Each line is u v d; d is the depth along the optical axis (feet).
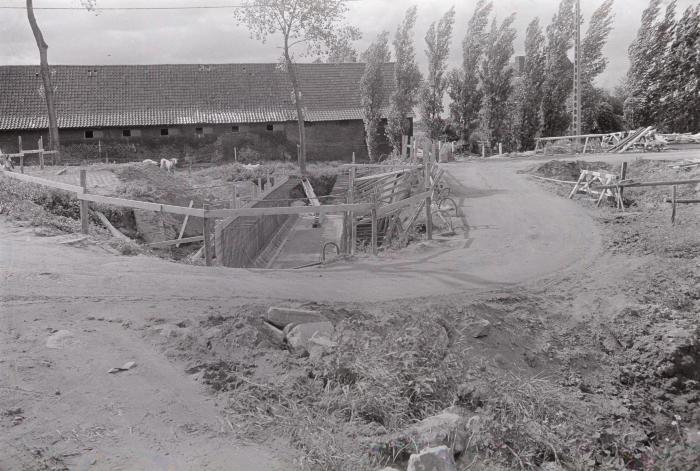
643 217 65.77
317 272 43.78
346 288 39.52
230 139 171.32
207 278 38.29
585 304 41.86
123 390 23.76
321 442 22.30
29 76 169.89
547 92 171.94
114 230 65.16
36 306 30.37
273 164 158.30
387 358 29.04
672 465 29.81
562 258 51.34
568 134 176.35
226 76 180.04
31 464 18.84
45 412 21.63
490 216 68.80
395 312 35.22
